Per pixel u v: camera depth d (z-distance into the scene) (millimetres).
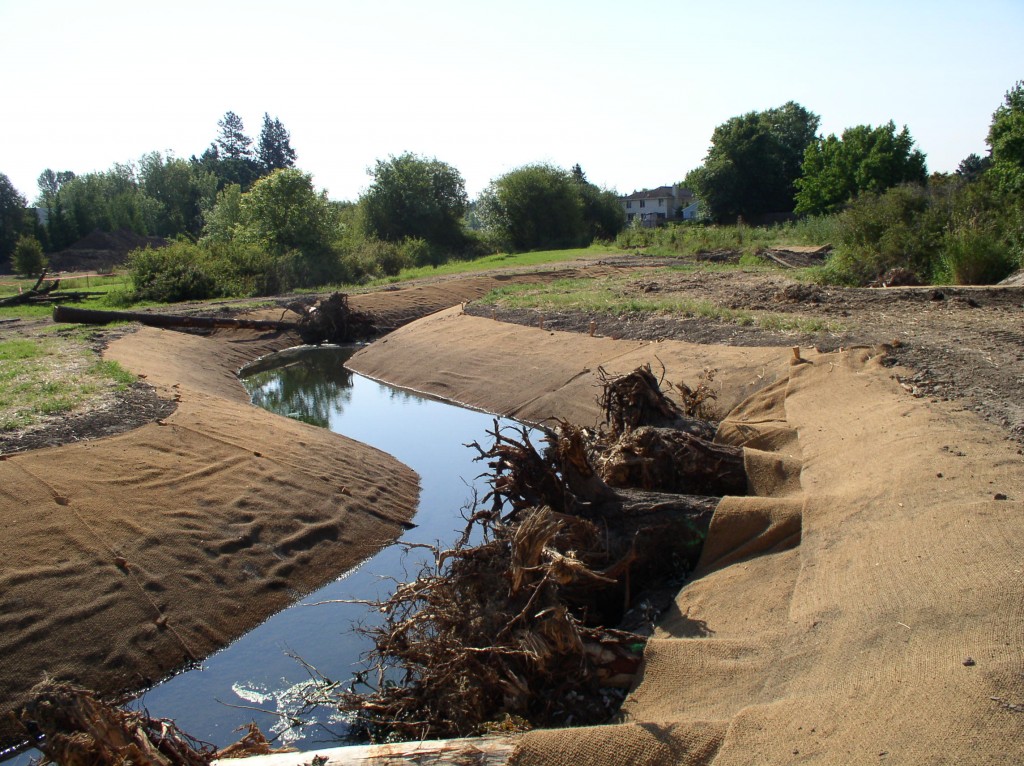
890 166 52656
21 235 63719
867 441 8844
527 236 60469
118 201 75312
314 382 21391
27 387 13383
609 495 8062
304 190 39812
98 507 9234
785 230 44719
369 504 11523
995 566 5465
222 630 8359
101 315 23969
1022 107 24078
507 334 20141
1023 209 22281
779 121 70750
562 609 6148
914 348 12352
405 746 5227
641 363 15250
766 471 8719
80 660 7449
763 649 5750
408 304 29719
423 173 56656
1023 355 11586
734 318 16703
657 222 87500
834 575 6336
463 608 6684
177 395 14156
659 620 6996
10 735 6730
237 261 35281
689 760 4746
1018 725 4070
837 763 4227
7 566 7992
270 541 9859
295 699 7281
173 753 4906
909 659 4879
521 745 5086
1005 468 7176
